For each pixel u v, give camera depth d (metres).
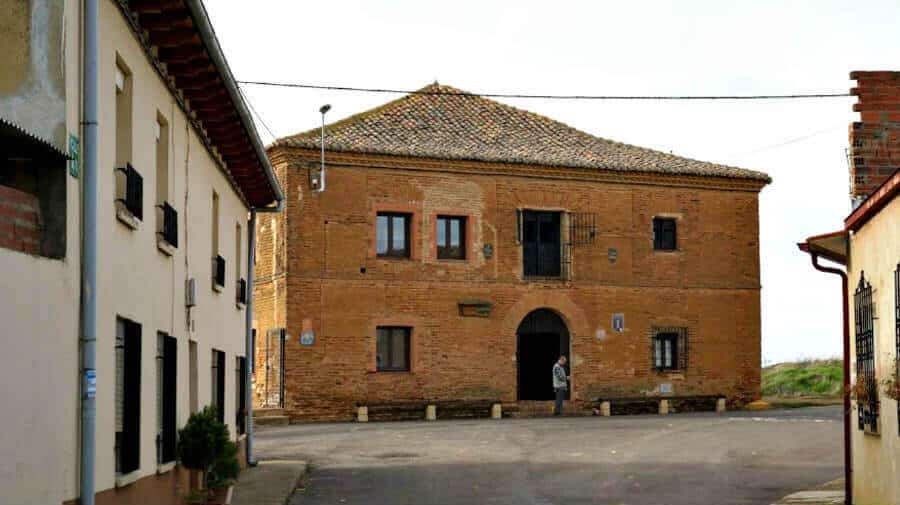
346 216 35.50
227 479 14.77
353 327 35.34
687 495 18.66
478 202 37.03
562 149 39.44
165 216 13.78
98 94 10.30
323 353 34.97
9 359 7.78
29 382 8.23
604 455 24.39
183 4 12.09
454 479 20.78
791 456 24.02
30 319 8.26
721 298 40.00
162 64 13.66
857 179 15.84
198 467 14.60
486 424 32.53
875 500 14.63
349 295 35.38
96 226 9.95
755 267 40.53
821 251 16.62
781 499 18.05
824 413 35.97
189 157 15.85
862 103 15.99
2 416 7.62
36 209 9.27
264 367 36.19
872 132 15.91
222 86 15.19
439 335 36.31
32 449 8.28
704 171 39.72
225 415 20.08
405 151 35.81
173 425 14.16
